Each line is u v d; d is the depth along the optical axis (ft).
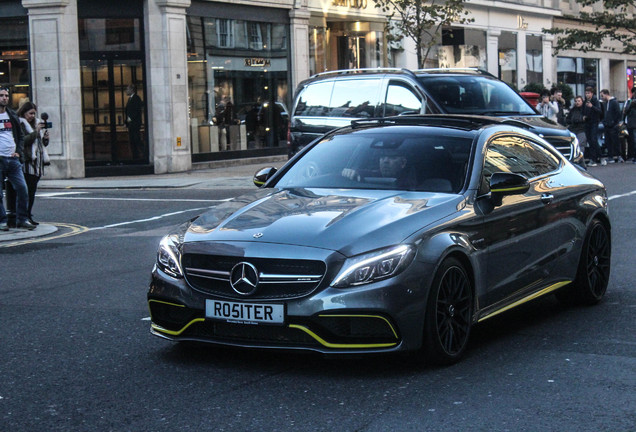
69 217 51.13
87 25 78.95
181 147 82.23
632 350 20.95
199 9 84.38
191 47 83.66
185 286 19.60
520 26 139.33
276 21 93.61
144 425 16.37
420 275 18.90
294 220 19.81
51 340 23.00
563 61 154.81
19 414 17.15
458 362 20.16
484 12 128.98
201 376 19.39
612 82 175.63
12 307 27.37
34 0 77.00
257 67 91.76
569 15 153.58
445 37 119.75
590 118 77.51
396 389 18.19
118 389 18.61
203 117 85.66
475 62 127.24
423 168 22.52
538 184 24.00
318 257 18.51
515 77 138.62
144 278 31.55
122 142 80.64
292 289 18.69
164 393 18.25
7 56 79.05
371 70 50.55
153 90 80.64
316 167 23.68
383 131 24.34
